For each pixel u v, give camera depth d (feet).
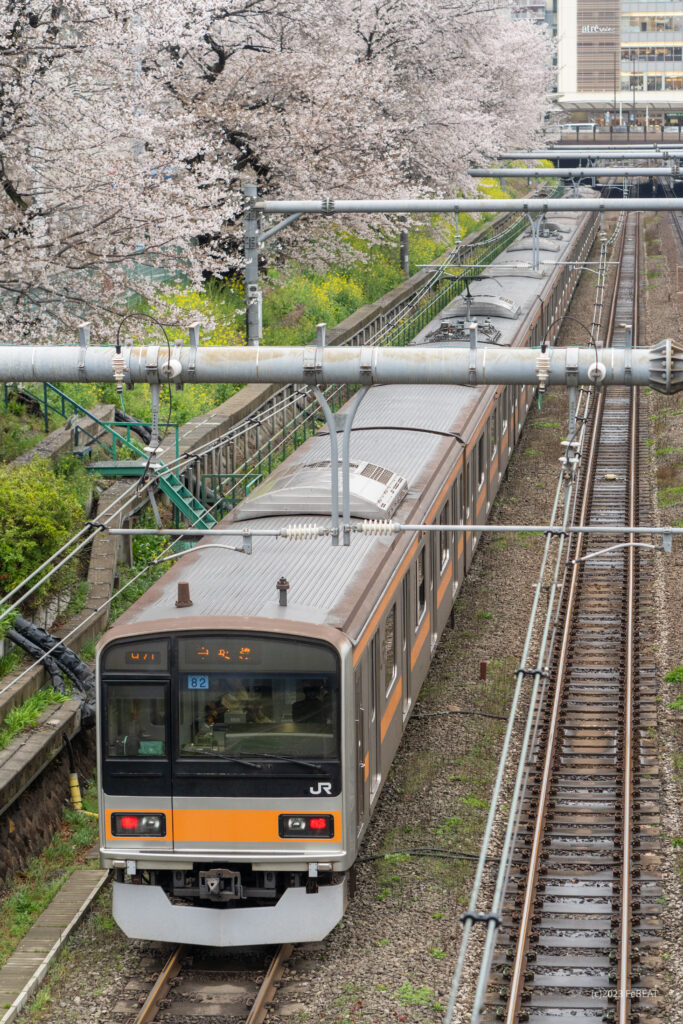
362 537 113.50
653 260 477.77
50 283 181.68
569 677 143.23
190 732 92.02
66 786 118.01
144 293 192.85
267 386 227.81
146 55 220.64
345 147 261.65
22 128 175.83
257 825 91.81
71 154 182.91
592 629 156.66
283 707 91.30
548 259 325.21
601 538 189.57
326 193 261.85
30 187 184.03
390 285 353.51
